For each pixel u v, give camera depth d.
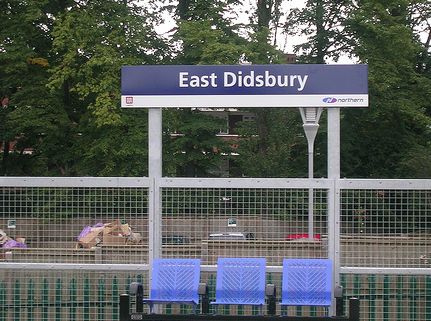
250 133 31.25
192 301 7.06
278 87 7.46
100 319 7.41
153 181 7.25
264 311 7.66
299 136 31.42
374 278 7.25
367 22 29.36
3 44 28.14
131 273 7.45
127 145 26.70
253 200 7.23
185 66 7.50
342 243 7.21
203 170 30.23
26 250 7.34
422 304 7.22
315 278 7.08
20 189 7.32
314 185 7.12
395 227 7.18
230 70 7.48
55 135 28.64
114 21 27.97
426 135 32.88
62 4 29.69
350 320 6.62
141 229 7.38
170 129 28.28
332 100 7.41
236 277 7.15
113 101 26.56
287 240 7.27
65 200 7.34
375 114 29.86
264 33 29.53
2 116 29.38
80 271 7.41
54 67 27.38
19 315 7.43
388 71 29.08
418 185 7.02
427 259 7.13
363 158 33.38
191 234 7.32
